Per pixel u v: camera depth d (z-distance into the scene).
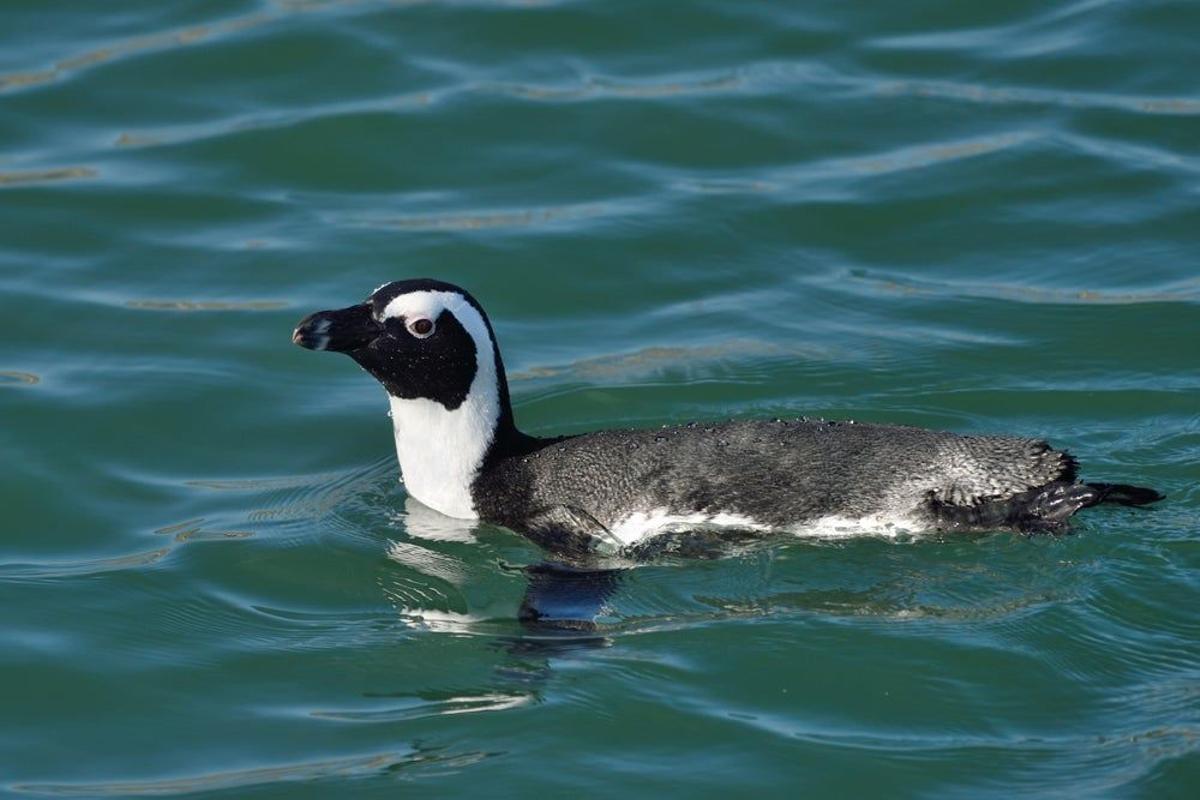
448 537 15.80
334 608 14.87
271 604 14.92
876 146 22.86
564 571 14.93
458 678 13.69
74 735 13.13
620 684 13.29
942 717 12.83
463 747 12.77
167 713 13.38
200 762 12.75
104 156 22.73
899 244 21.11
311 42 25.05
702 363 18.86
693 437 15.12
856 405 17.86
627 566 14.80
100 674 13.87
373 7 25.98
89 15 25.86
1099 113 23.23
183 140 23.09
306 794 12.28
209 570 15.42
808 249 21.09
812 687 13.20
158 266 20.67
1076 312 19.45
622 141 23.11
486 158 22.80
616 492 14.99
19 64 24.53
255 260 20.75
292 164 22.72
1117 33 24.84
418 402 15.91
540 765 12.51
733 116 23.47
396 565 15.45
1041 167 22.23
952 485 14.05
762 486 14.47
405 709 13.29
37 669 13.91
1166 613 13.73
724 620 13.98
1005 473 14.06
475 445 15.91
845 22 25.53
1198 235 20.81
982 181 22.08
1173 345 18.66
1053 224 21.25
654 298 20.25
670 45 25.08
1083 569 14.21
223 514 16.41
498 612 14.61
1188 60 24.22
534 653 13.73
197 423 17.97
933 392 18.03
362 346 15.55
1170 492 15.55
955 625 13.71
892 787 12.14
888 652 13.46
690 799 12.14
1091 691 12.99
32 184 22.09
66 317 19.66
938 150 22.69
